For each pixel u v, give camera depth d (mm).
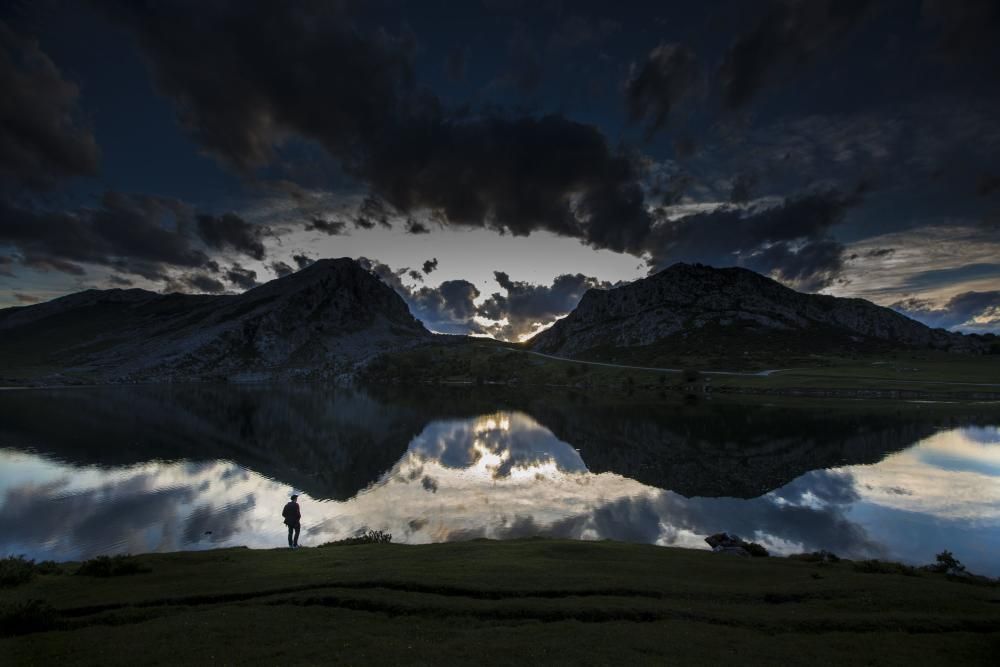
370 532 45406
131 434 108625
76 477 69062
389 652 16750
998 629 19266
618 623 19547
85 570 26812
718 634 18422
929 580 26469
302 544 42500
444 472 73000
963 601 22078
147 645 17391
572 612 20344
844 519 48094
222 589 23625
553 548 32656
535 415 151250
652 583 24047
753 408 151625
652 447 92688
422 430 121688
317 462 80938
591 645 17266
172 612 21250
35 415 141125
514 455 87000
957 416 124375
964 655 16766
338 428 124375
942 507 52031
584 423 129500
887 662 16266
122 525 48094
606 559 29797
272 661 16141
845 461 76188
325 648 17109
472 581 23828
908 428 106188
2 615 19266
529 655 16469
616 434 109438
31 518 50125
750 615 20297
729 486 62812
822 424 114438
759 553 36531
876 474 67312
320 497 58594
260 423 131500
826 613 20641
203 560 30672
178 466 76812
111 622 20328
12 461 80375
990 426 107500
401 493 60375
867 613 20672
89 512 52250
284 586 23609
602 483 65188
